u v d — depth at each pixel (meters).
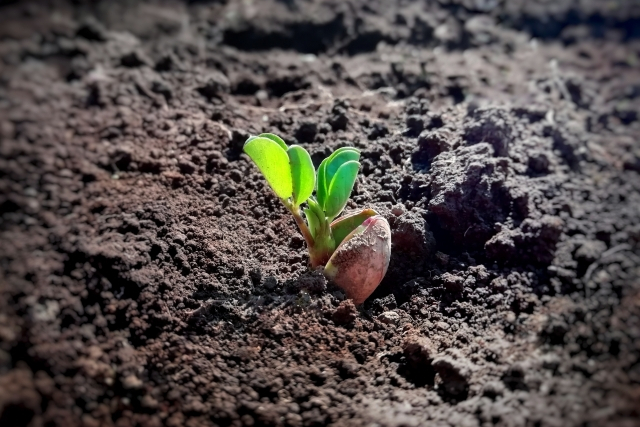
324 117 0.20
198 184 0.18
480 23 0.24
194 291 0.16
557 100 0.21
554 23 0.24
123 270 0.15
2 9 0.20
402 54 0.23
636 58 0.23
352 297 0.16
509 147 0.19
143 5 0.22
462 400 0.15
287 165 0.15
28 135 0.17
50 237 0.16
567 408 0.14
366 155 0.19
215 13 0.23
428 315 0.16
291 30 0.23
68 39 0.20
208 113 0.20
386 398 0.15
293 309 0.16
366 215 0.16
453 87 0.21
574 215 0.18
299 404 0.15
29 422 0.13
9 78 0.18
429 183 0.18
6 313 0.14
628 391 0.14
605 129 0.20
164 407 0.14
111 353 0.15
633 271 0.16
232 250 0.17
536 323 0.16
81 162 0.17
